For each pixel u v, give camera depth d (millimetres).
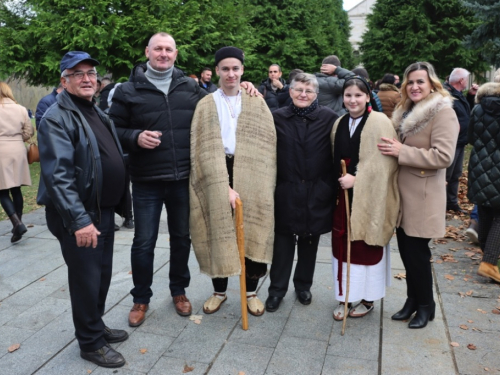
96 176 2477
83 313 2598
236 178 3068
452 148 2746
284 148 3113
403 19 19391
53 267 4211
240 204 2957
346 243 3033
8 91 4914
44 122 2369
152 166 3025
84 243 2379
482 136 3627
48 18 9203
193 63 10359
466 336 2908
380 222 2898
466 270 3971
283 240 3260
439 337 2904
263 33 16359
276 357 2729
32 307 3422
